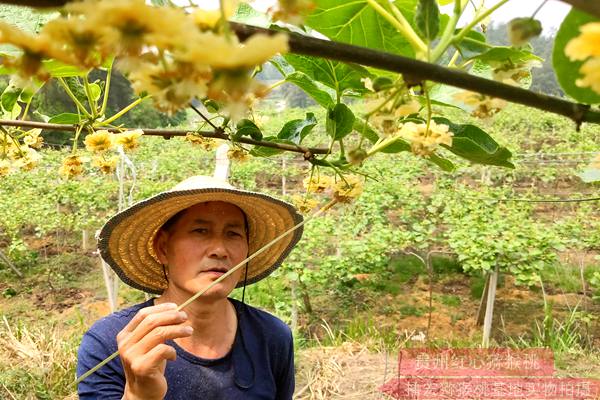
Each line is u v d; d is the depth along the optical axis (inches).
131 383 44.5
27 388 189.9
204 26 16.3
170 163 506.9
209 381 60.8
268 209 64.6
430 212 373.7
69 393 192.9
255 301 282.7
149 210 59.3
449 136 30.7
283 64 45.9
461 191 353.7
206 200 59.5
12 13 26.8
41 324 280.7
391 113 26.3
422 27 22.6
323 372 203.9
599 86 14.3
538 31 20.4
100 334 59.3
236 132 45.8
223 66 14.0
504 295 304.2
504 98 19.0
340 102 39.0
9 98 51.2
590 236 313.3
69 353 213.2
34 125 50.4
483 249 250.7
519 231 277.1
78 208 455.5
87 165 408.2
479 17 22.4
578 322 265.4
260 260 72.6
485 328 244.2
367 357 217.6
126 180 447.2
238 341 65.2
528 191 404.8
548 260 260.5
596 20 20.0
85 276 352.2
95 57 14.8
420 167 442.6
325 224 311.0
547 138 601.9
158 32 13.6
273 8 18.1
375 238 290.7
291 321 262.4
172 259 61.1
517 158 436.5
